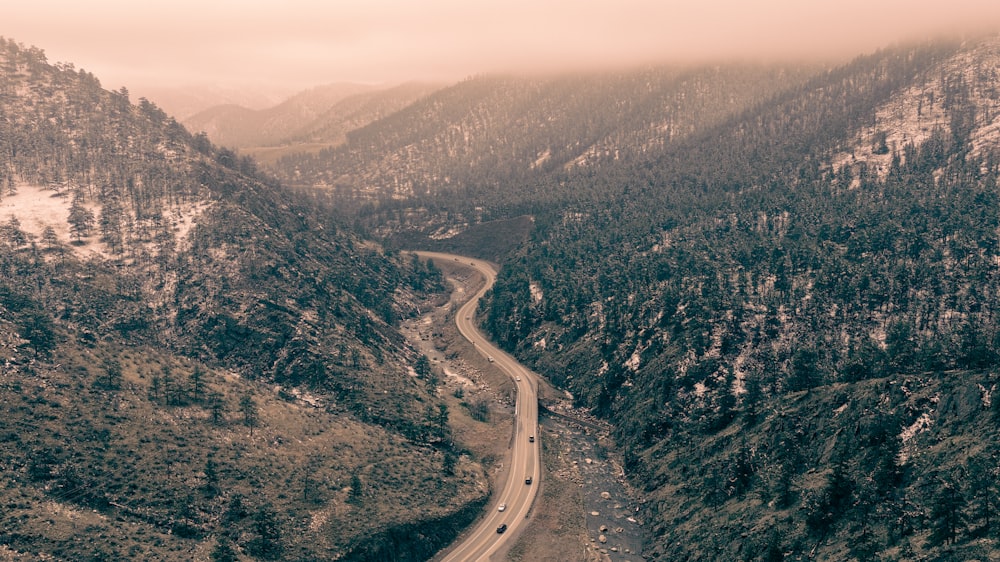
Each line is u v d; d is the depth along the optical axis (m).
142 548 131.50
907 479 137.75
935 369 162.88
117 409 166.00
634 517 174.50
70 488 140.50
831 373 185.12
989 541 112.50
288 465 165.50
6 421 150.62
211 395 184.62
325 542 145.50
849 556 126.12
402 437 195.75
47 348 179.88
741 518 151.50
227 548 134.88
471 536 162.75
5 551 121.25
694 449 183.50
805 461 158.62
